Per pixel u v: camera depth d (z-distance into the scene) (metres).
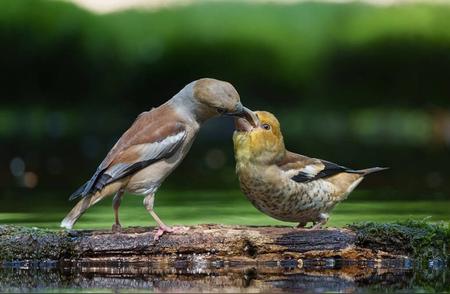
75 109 27.69
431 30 28.66
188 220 12.70
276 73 28.50
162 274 10.02
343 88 28.58
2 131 25.33
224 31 28.89
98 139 23.81
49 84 27.88
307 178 10.84
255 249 10.41
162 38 28.55
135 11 30.22
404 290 9.20
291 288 9.27
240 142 10.77
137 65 28.12
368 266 10.48
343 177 11.26
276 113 28.27
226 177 18.62
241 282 9.57
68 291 9.05
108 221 12.62
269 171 10.70
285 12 30.23
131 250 10.33
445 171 19.03
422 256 10.52
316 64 28.83
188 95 10.70
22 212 13.56
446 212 13.28
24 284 9.41
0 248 10.28
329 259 10.47
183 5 30.92
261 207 11.12
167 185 17.39
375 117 28.00
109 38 28.39
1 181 17.47
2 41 27.73
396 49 28.42
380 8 30.08
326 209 11.16
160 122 10.57
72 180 17.58
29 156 20.92
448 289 9.27
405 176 18.39
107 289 9.16
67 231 10.45
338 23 29.78
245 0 31.72
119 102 27.98
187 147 10.70
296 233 10.44
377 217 12.72
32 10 28.28
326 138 24.11
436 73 28.14
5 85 27.59
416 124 27.53
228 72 28.33
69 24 28.36
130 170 10.29
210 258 10.39
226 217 13.02
